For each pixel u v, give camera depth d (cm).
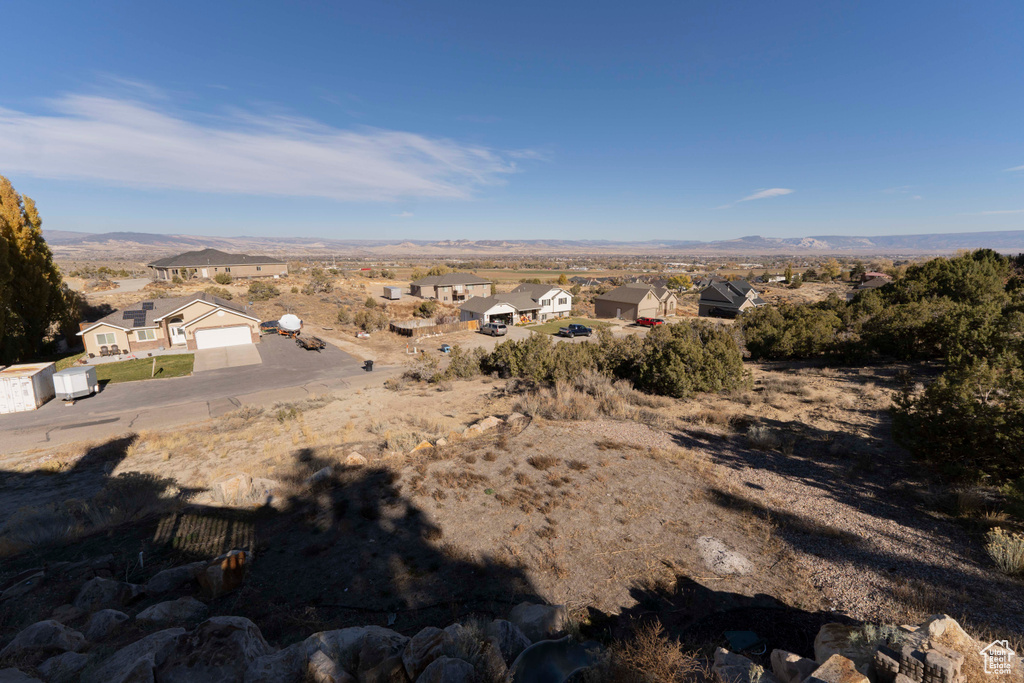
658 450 1266
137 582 705
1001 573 662
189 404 2358
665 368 2014
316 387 2695
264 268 8438
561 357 2447
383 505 966
